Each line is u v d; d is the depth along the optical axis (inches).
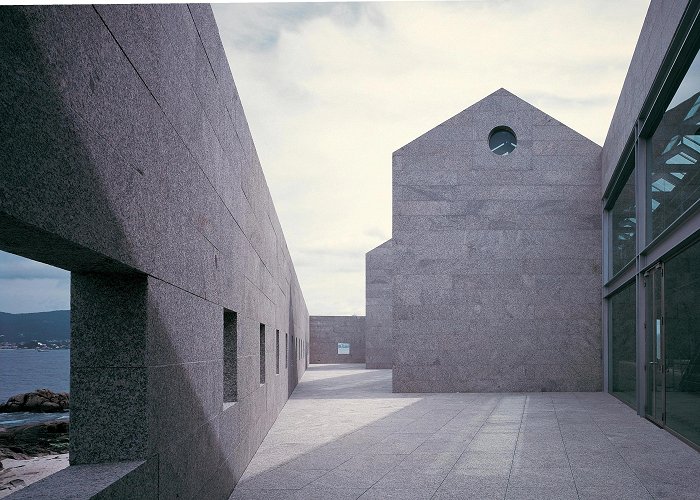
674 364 351.3
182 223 159.2
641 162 435.5
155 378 133.5
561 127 674.2
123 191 114.4
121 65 114.0
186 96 165.6
